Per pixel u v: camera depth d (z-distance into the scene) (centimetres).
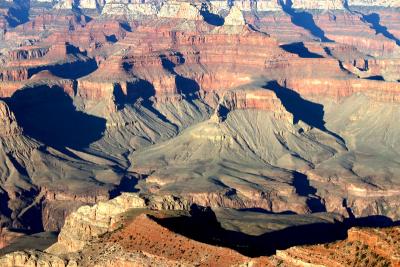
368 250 15588
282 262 16450
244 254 17912
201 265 17625
